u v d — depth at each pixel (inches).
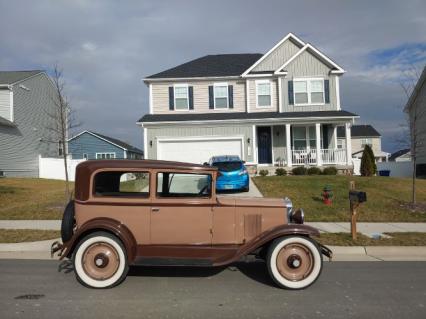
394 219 526.3
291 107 1083.3
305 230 254.4
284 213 267.7
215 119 1024.9
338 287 259.0
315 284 265.9
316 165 1022.4
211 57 1256.8
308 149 1046.4
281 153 1094.4
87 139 1936.5
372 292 247.6
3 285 263.1
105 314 207.6
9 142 1221.7
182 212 263.6
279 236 256.8
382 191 702.5
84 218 263.3
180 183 271.3
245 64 1180.5
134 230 262.2
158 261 262.7
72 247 257.1
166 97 1118.4
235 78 1108.5
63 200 668.7
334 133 1093.1
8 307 218.7
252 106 1099.3
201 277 283.1
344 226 478.3
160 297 237.0
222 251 262.1
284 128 1095.6
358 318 201.9
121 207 262.7
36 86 1379.2
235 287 258.7
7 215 554.9
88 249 257.1
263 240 255.1
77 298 235.0
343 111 1052.5
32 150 1348.4
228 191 702.5
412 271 302.8
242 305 222.5
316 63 1082.1
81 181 265.1
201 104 1116.5
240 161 704.4
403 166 1443.2
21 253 371.9
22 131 1291.8
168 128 1032.8
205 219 264.2
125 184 278.4
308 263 255.4
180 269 304.8
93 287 254.1
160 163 267.1
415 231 451.2
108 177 270.8
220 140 1029.2
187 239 263.7
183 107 1117.7
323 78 1080.2
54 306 220.4
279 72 1072.8
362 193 385.4
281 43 1115.3
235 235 265.9
